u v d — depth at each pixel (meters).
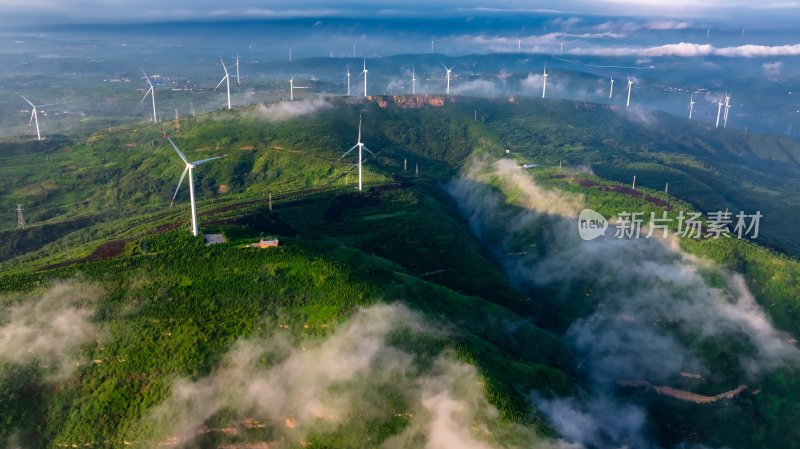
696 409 167.25
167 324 138.38
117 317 139.50
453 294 170.50
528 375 139.88
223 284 150.62
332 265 158.38
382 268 170.00
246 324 139.75
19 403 121.38
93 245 187.25
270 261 159.38
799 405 166.62
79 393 124.50
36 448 116.31
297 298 148.12
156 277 152.00
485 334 159.38
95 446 116.69
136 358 130.12
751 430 160.62
